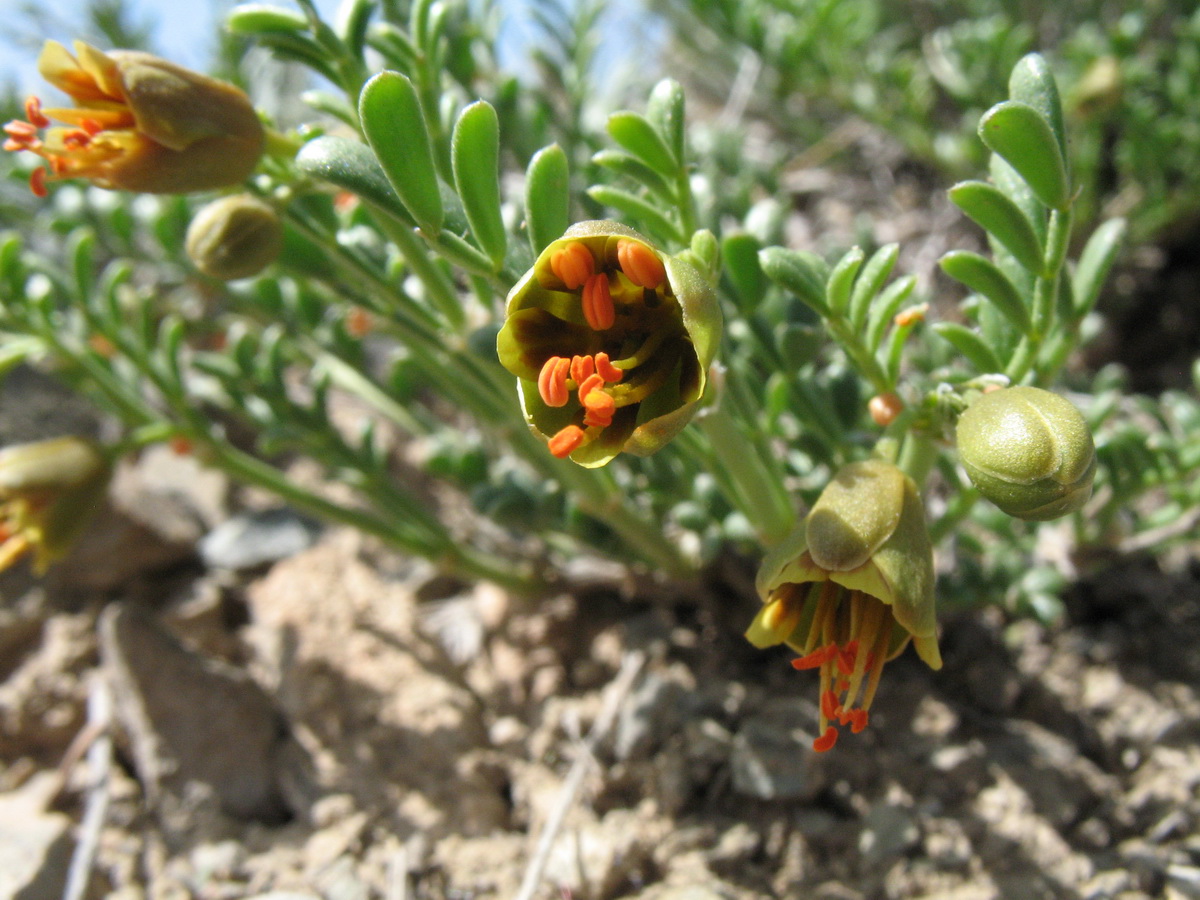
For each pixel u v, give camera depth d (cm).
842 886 10
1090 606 13
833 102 19
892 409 8
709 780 11
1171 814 11
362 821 12
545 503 12
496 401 10
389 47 9
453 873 11
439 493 17
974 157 17
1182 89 16
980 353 9
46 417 17
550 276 7
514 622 13
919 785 11
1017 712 12
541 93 15
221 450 13
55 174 8
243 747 12
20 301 12
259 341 15
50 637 14
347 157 7
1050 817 11
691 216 9
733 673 12
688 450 10
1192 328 17
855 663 7
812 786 11
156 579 15
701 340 6
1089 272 9
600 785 11
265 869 11
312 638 13
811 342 10
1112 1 19
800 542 7
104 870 12
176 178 8
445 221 8
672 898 10
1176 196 16
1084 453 7
